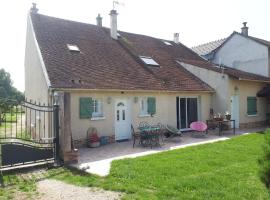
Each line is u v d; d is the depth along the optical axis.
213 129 19.88
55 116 10.87
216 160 10.52
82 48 18.03
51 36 17.61
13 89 92.31
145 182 8.08
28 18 18.75
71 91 13.93
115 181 8.27
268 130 6.27
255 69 25.69
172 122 18.64
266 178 5.82
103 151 13.12
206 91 20.09
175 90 18.08
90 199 6.99
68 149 10.73
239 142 14.59
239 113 21.20
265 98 24.08
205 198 6.69
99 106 15.34
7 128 23.27
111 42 20.84
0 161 10.48
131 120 16.61
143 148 13.76
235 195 6.82
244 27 27.09
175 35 28.47
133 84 16.50
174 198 6.77
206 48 30.64
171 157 11.20
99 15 23.14
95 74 15.81
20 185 8.25
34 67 16.78
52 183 8.41
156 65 20.39
